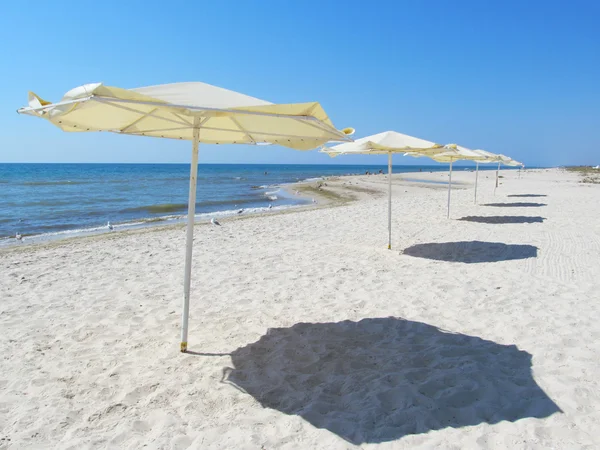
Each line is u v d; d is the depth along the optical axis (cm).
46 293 600
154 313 513
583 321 452
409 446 258
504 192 2295
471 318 475
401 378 343
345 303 534
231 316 497
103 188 3306
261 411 303
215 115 298
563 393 313
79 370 371
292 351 401
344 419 288
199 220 1501
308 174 7419
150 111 343
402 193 2717
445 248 834
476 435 267
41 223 1512
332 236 1000
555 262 711
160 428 284
